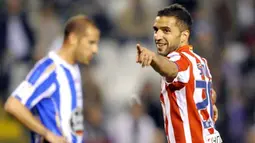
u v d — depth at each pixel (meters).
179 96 17.61
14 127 37.75
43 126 22.41
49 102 23.02
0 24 39.12
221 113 37.34
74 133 23.34
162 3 43.94
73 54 23.47
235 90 38.75
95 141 34.97
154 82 39.41
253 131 36.38
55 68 23.12
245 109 38.34
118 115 38.94
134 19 43.31
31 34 39.47
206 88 17.91
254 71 41.75
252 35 44.31
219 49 41.88
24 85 22.73
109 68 42.25
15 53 39.06
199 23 42.44
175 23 17.77
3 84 39.12
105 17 43.38
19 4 39.44
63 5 42.78
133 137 35.66
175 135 17.77
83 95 35.84
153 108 36.16
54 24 40.50
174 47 17.84
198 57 18.02
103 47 42.91
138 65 41.91
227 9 44.69
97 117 35.34
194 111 17.64
